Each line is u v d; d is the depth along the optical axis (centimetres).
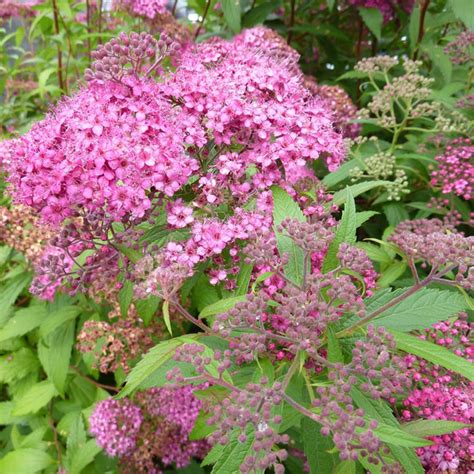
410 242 15
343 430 11
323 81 37
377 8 36
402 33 39
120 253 17
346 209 15
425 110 26
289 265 15
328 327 14
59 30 34
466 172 23
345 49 42
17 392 27
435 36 36
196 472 26
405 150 28
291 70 23
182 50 32
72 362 27
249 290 17
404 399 14
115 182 15
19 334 25
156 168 15
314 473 14
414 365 15
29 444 25
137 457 25
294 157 17
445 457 13
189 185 18
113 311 23
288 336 13
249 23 35
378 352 13
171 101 17
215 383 13
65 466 24
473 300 14
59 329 25
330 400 12
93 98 16
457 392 14
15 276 27
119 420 24
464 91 31
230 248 17
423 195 27
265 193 17
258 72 17
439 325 15
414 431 13
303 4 39
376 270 23
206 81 17
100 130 15
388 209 24
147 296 15
